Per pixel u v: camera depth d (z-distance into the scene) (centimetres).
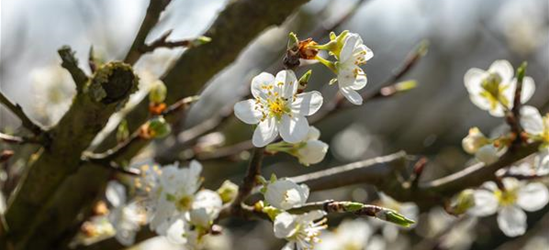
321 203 46
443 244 76
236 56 58
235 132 90
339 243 73
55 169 53
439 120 131
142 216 57
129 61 51
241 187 49
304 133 46
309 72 46
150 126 53
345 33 46
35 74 68
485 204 57
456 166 96
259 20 57
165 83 58
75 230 58
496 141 53
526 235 88
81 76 50
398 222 45
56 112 67
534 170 54
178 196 51
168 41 51
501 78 56
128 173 53
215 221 51
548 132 53
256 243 97
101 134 59
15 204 55
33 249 57
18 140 51
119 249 58
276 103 46
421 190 55
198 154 66
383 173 57
